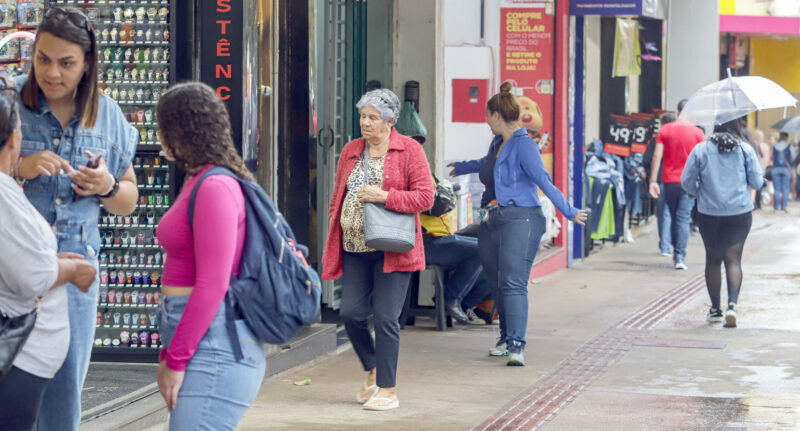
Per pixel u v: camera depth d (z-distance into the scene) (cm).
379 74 2459
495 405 1684
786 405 1683
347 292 1641
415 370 1950
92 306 1064
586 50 3988
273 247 930
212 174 912
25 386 912
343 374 1912
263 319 932
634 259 3728
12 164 933
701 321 2498
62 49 1009
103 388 1655
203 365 907
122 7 1828
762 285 3078
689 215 3453
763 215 5778
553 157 3441
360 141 1656
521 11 3369
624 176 4162
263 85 1853
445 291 2367
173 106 923
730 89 2445
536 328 2395
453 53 3155
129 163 1110
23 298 900
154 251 1841
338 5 2386
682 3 5106
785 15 6028
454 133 3159
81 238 1061
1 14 1884
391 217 1579
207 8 1745
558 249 3450
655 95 4781
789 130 5922
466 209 2627
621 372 1936
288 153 2281
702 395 1753
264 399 1714
